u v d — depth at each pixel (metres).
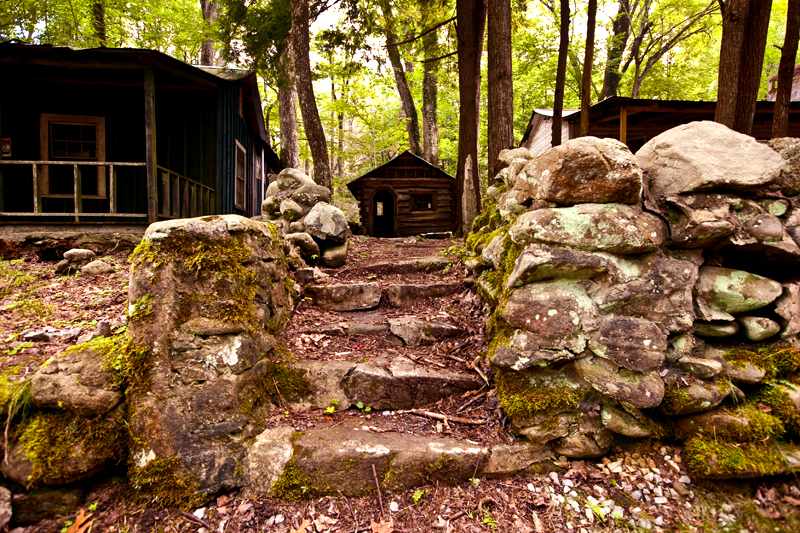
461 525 2.01
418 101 25.05
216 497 2.11
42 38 10.07
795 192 2.45
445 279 4.19
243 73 7.19
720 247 2.36
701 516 2.00
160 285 2.16
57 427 1.99
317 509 2.09
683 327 2.27
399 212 11.97
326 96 23.12
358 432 2.39
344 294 3.75
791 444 2.14
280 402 2.65
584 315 2.26
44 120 6.87
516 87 22.30
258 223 2.85
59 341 2.60
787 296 2.38
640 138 10.69
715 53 21.83
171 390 2.14
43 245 5.22
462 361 2.95
